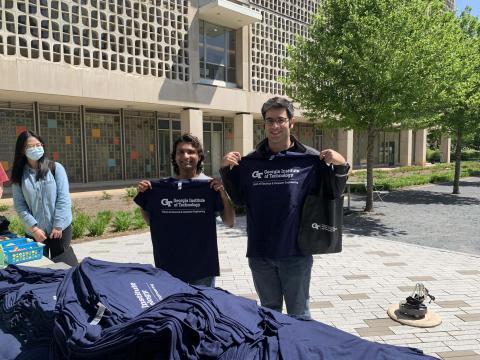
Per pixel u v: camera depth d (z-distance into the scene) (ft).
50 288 6.94
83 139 54.29
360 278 17.76
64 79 43.60
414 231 28.60
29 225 12.10
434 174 71.26
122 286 6.03
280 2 69.72
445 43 30.53
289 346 4.94
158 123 62.90
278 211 8.64
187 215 9.77
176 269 9.77
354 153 103.60
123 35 49.08
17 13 40.22
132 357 4.56
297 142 9.21
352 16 29.96
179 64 55.57
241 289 16.44
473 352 11.14
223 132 73.56
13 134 48.19
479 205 41.04
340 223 8.76
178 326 4.55
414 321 12.93
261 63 67.82
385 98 30.50
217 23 62.13
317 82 33.88
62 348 4.98
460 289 16.24
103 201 43.39
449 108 42.37
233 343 4.86
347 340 5.24
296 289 8.81
